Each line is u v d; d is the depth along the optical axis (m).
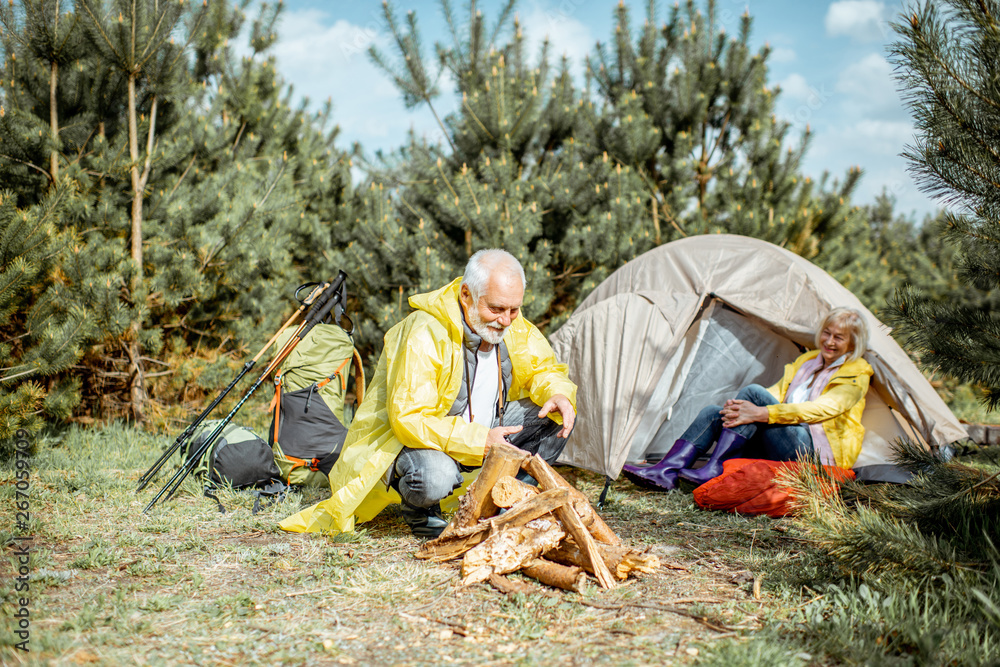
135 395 6.00
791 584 2.46
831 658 1.94
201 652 1.98
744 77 7.82
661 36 8.21
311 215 7.67
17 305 4.71
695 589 2.47
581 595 2.40
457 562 2.72
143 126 6.09
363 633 2.12
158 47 5.75
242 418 6.05
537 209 6.82
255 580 2.55
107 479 3.96
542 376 3.28
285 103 7.89
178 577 2.55
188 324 6.55
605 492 3.77
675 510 3.57
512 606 2.31
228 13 7.41
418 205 7.22
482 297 2.83
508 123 6.78
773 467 3.50
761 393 3.99
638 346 4.18
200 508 3.51
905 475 3.81
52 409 4.79
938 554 2.32
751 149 7.80
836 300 4.35
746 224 7.19
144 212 6.16
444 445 2.79
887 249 13.21
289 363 4.01
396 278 6.84
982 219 2.58
